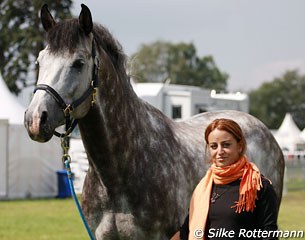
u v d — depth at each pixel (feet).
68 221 38.93
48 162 56.90
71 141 56.49
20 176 55.11
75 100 13.92
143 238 15.49
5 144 53.93
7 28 105.09
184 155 16.92
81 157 55.77
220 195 12.35
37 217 40.96
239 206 12.05
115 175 15.20
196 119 20.33
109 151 15.05
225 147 12.25
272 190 12.15
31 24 103.96
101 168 15.21
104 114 14.89
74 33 14.11
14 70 104.68
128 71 16.60
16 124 54.70
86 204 15.92
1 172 53.88
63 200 54.34
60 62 13.79
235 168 12.23
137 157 15.52
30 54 104.06
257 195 12.02
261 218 12.00
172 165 16.21
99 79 14.71
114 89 15.17
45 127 13.17
